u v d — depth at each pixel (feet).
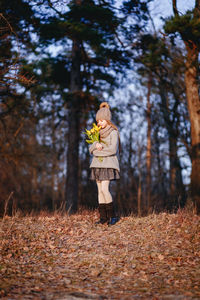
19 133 54.44
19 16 28.07
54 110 45.29
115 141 16.42
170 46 31.30
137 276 10.80
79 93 37.91
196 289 9.29
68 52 41.60
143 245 14.07
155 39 33.37
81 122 41.78
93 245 14.14
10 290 9.05
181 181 48.14
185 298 8.48
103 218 17.30
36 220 18.15
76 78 39.81
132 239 14.84
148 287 9.68
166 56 32.78
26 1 26.91
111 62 39.58
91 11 29.60
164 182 63.46
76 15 30.32
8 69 21.25
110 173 16.35
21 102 36.96
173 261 12.16
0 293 8.68
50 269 11.48
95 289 9.53
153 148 63.52
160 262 12.14
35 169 80.28
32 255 12.97
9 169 62.69
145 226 16.51
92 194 59.47
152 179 69.21
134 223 17.07
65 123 71.82
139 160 64.28
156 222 16.96
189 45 29.37
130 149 67.72
